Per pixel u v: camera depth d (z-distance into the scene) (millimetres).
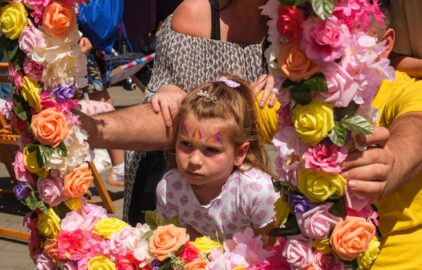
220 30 2500
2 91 4832
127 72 5453
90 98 4973
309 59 1554
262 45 2482
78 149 2098
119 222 2133
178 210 2410
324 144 1604
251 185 2309
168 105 2371
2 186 5426
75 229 2080
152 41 7590
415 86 1996
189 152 2303
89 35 4688
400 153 1706
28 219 2166
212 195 2361
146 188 2570
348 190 1619
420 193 2047
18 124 2148
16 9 2027
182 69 2506
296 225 1688
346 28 1554
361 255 1676
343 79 1552
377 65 1591
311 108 1575
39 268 2143
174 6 7289
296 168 1638
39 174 2094
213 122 2268
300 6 1553
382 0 2098
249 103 2338
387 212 2080
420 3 2088
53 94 2061
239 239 1972
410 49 2174
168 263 1963
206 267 1938
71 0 2043
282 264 1811
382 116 2021
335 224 1638
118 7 4684
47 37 2029
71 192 2076
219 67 2482
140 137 2334
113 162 5273
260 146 2373
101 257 2029
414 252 2064
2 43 2086
